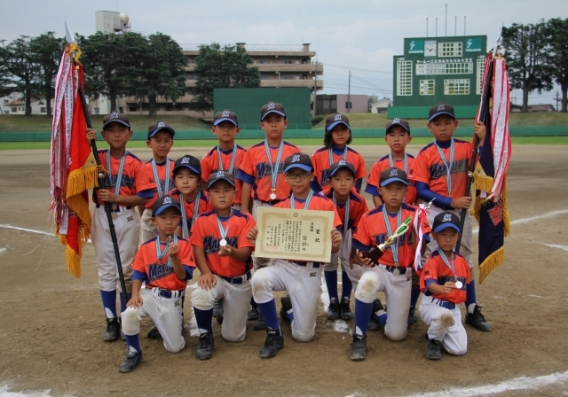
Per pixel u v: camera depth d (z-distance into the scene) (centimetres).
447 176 513
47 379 412
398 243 468
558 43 5747
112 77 5978
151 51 6166
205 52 6556
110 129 507
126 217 509
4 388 399
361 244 485
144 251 455
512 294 601
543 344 465
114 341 485
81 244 508
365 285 438
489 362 432
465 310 559
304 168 469
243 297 471
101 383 405
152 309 447
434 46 4816
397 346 470
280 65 8250
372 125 5797
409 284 471
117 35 6028
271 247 466
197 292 445
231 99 5231
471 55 4769
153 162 573
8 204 1231
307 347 469
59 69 479
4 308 569
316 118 6556
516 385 393
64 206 490
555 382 397
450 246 455
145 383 404
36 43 5875
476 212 530
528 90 6150
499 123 496
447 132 510
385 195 473
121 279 480
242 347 472
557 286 627
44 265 737
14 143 4400
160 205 451
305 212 461
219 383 401
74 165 474
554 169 1936
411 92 4938
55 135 474
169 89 6203
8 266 732
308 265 469
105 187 507
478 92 4800
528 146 3341
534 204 1181
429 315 445
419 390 386
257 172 559
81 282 662
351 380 403
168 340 454
